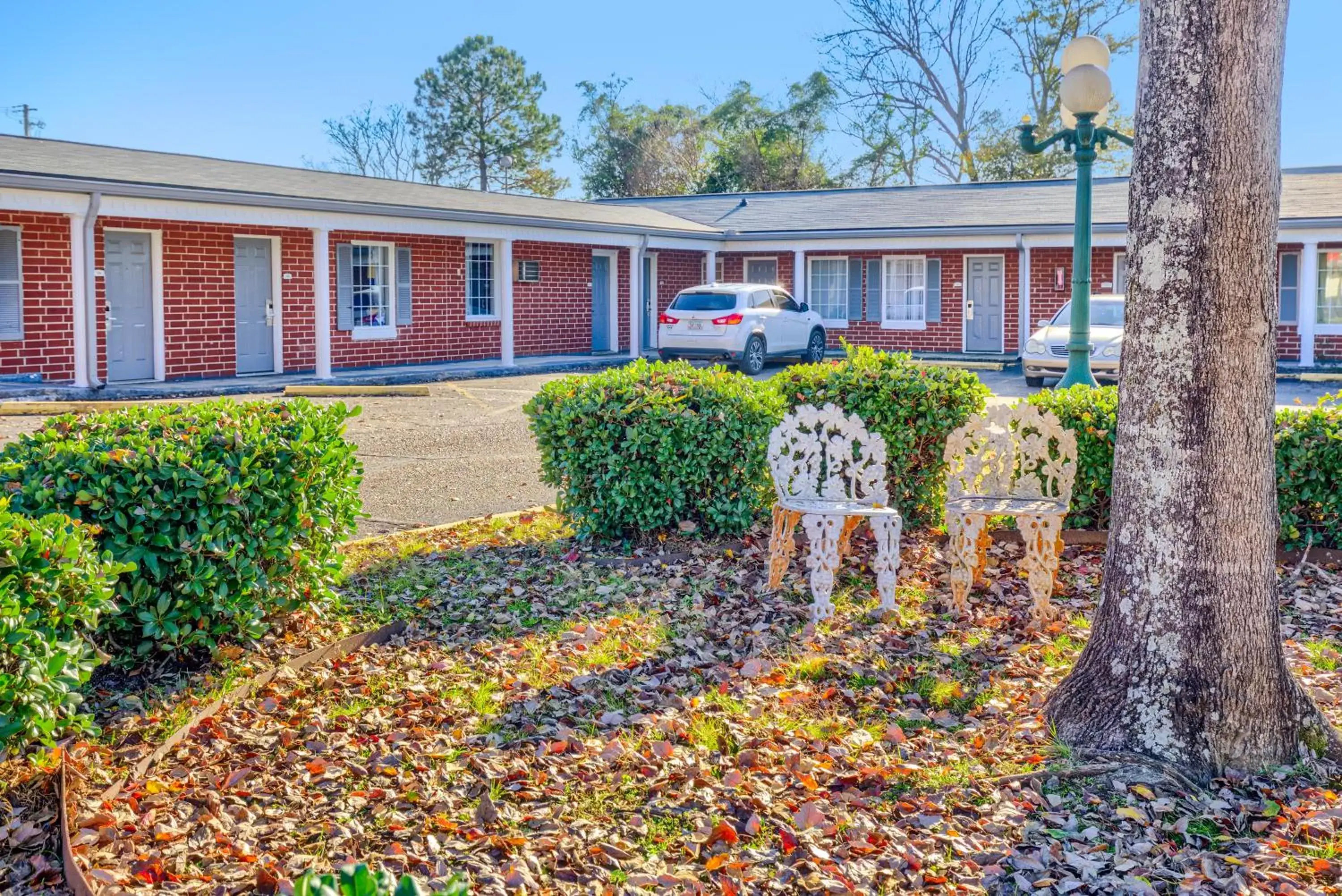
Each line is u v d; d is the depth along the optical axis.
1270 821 3.84
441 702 4.99
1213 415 4.16
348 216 18.48
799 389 8.12
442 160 56.66
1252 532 4.20
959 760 4.36
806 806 3.93
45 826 3.76
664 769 4.27
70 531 4.24
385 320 20.67
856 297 25.75
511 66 56.06
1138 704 4.27
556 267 23.95
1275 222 4.17
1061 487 6.47
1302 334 20.56
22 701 3.65
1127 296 4.34
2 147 16.67
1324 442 7.13
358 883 1.88
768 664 5.47
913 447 7.84
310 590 5.71
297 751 4.47
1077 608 6.47
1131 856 3.63
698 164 53.50
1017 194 26.31
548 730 4.66
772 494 7.81
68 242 16.05
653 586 6.72
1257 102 4.04
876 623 6.15
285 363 19.05
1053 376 18.33
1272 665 4.24
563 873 3.56
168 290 17.25
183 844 3.72
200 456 5.06
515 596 6.56
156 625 4.86
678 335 20.97
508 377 19.95
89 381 15.23
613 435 7.36
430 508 9.09
